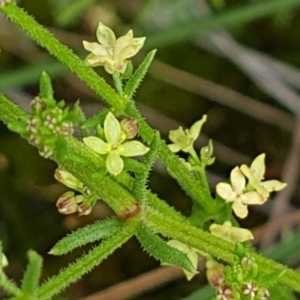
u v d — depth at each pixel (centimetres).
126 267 10
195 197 7
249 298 7
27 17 7
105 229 7
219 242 7
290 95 10
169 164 7
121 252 10
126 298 10
